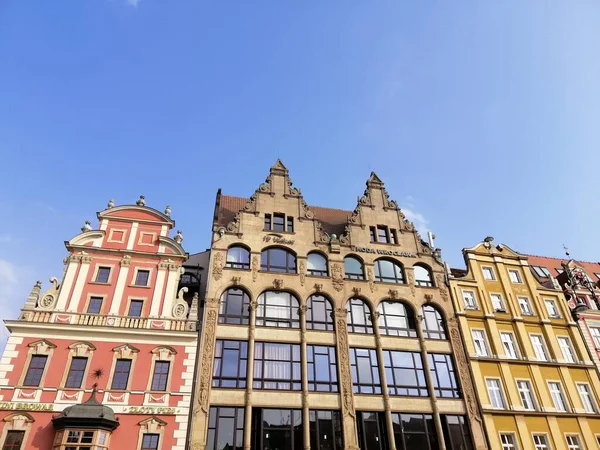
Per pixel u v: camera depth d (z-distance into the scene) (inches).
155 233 1225.4
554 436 1159.0
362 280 1286.9
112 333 1032.2
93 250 1152.8
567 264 1604.3
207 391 1006.4
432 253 1401.3
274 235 1295.5
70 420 884.0
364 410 1083.9
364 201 1461.6
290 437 1006.4
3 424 885.8
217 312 1125.1
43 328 1000.9
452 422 1128.8
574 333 1385.3
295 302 1209.4
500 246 1530.5
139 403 966.4
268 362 1095.0
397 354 1195.3
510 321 1353.3
